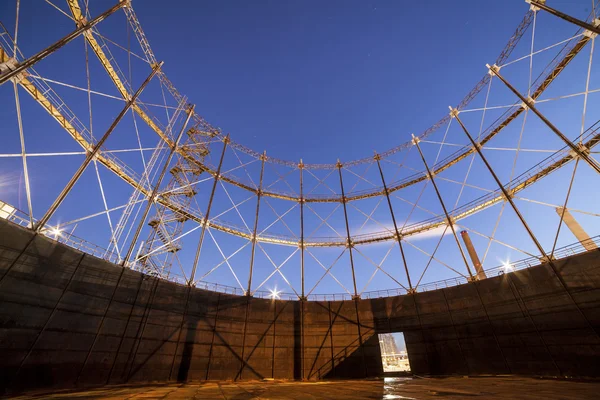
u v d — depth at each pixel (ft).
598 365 50.42
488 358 65.98
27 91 51.44
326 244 100.12
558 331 57.16
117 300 57.98
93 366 50.29
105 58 62.59
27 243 45.11
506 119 77.41
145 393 37.11
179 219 96.84
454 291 77.00
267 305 84.79
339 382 60.03
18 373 40.34
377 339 81.66
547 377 53.16
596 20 48.73
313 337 82.84
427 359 74.95
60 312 47.83
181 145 88.28
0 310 40.32
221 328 75.05
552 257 61.98
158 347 62.34
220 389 43.50
